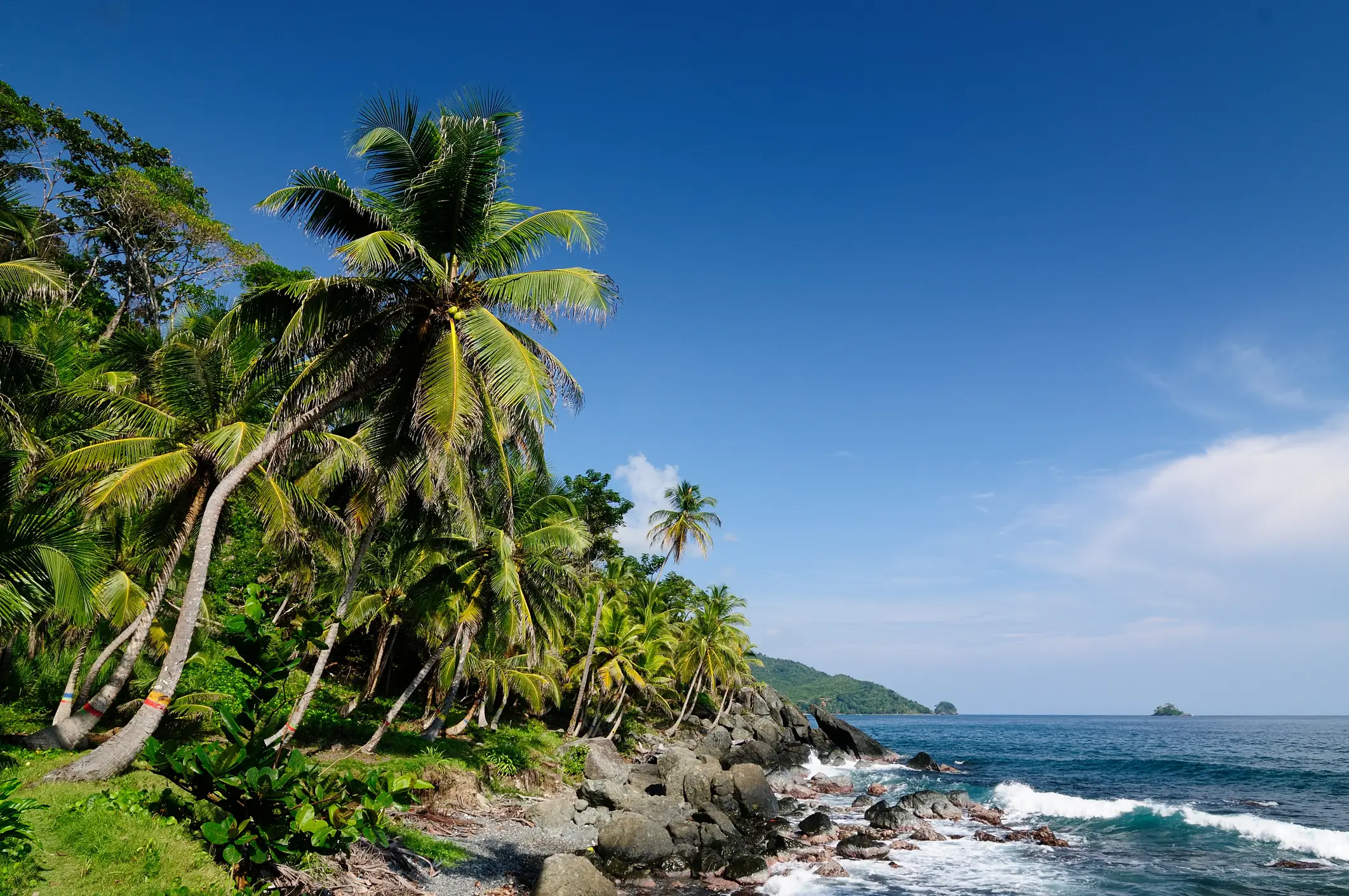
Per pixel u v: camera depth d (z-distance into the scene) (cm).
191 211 3591
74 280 3381
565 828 2269
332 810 916
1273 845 2320
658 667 4894
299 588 2561
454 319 1586
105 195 3381
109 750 1338
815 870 2014
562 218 1636
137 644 1720
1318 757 5516
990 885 1898
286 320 1608
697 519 5891
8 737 1627
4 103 3102
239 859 858
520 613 2536
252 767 898
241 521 2553
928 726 17988
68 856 904
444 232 1623
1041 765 5325
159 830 998
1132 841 2419
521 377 1454
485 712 4116
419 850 1705
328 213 1602
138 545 1931
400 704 2453
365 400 1884
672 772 2975
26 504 1576
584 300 1541
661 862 2006
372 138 1546
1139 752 6544
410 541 2541
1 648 1809
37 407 1598
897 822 2708
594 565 5603
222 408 1783
